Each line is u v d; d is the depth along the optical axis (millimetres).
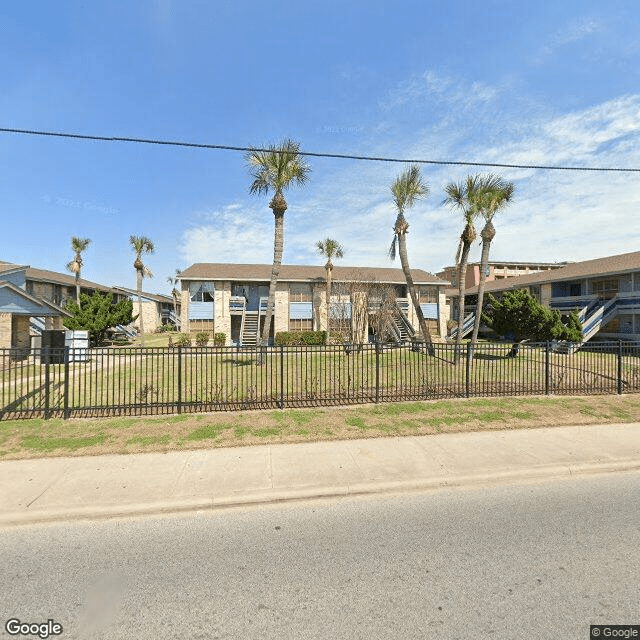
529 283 33750
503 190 15898
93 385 12016
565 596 2986
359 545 3732
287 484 4988
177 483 5008
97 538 3891
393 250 20594
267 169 16938
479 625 2689
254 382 12117
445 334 31391
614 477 5414
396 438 6793
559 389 10273
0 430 7090
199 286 28391
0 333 18344
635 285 25641
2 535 3945
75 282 36188
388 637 2584
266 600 2965
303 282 29562
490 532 3961
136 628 2697
